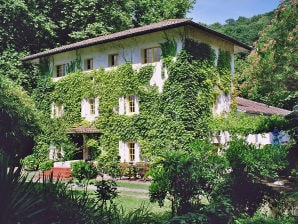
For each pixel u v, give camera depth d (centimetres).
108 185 718
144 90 2266
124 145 2359
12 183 519
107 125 2447
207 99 2220
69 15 3384
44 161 2636
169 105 2139
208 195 788
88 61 2655
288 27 1203
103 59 2519
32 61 3047
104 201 686
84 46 2445
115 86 2420
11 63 3020
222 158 845
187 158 794
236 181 829
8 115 1727
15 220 473
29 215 476
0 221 467
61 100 2758
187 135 2059
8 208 480
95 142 2469
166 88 2159
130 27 3675
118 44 2423
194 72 2141
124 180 2083
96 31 3316
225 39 2359
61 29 3406
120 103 2397
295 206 787
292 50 1226
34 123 2088
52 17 3366
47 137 2714
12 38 3092
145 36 2281
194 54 2170
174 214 755
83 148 2589
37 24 3080
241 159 873
